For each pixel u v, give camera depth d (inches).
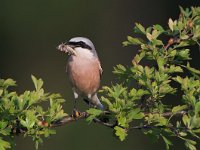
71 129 702.5
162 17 879.1
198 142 620.4
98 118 281.3
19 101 274.4
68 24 872.3
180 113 271.7
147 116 272.1
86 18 880.3
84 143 700.0
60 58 847.7
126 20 889.5
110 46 872.9
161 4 878.4
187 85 278.8
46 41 868.0
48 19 871.7
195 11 313.4
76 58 373.4
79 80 374.9
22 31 866.8
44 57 859.4
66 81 820.6
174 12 868.0
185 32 304.7
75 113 293.4
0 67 854.5
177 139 658.2
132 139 703.7
